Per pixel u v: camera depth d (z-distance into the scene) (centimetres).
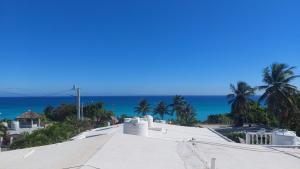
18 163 809
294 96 5659
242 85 7325
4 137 4262
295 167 913
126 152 866
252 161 950
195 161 886
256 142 1988
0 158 866
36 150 933
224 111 17162
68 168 716
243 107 7338
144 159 827
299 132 5303
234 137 3819
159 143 1036
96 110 6875
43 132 2534
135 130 1705
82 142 978
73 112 7744
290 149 1177
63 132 2597
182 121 7694
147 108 10269
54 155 852
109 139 993
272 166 911
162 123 2820
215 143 1166
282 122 5572
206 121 9056
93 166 723
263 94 5703
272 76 5594
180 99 9150
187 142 1127
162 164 810
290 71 5544
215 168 852
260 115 7412
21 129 5588
